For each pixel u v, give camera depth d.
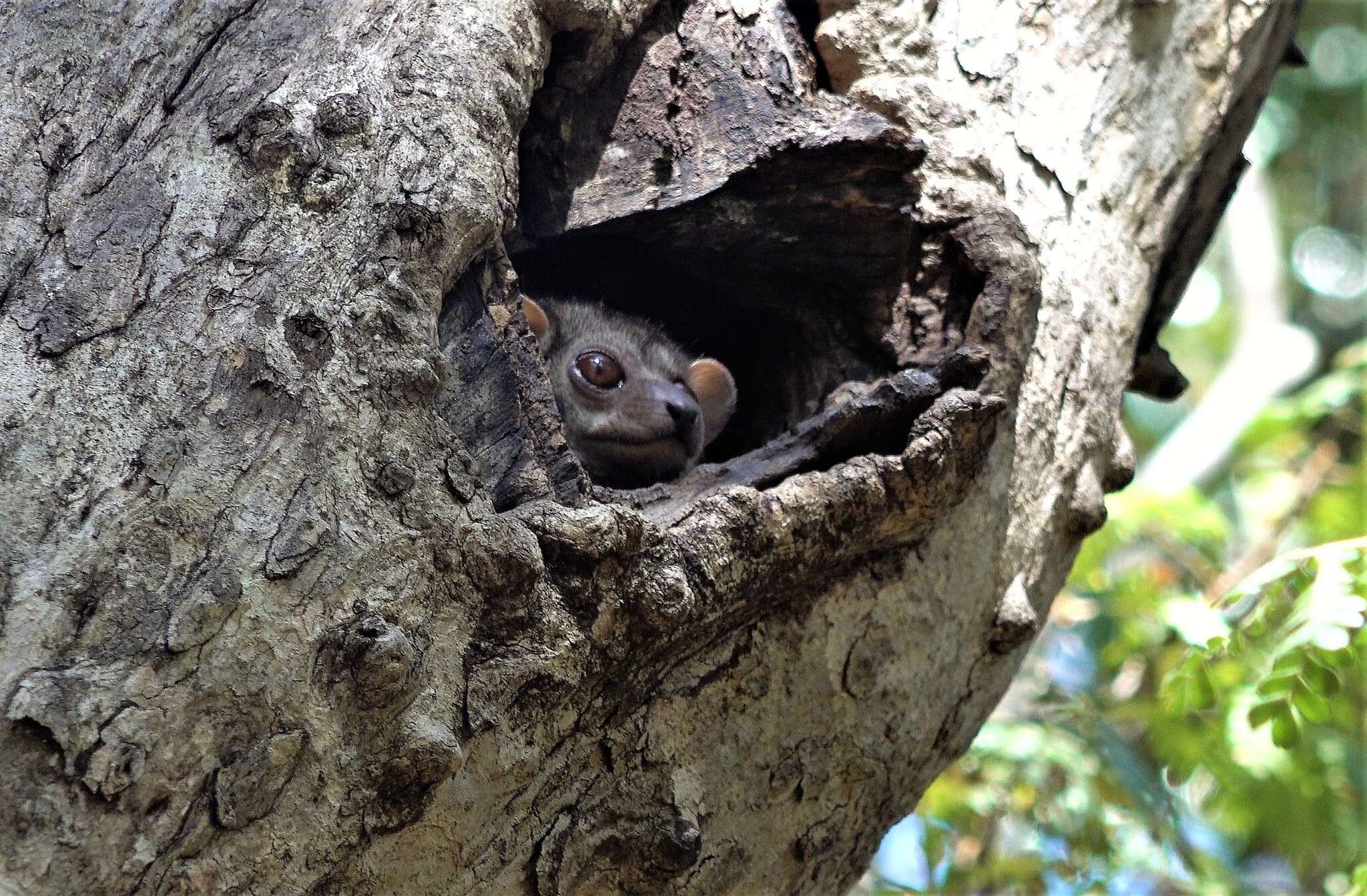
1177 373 6.10
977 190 4.62
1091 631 8.17
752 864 3.91
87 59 3.57
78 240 3.29
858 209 4.68
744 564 3.70
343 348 3.29
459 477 3.31
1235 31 5.51
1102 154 5.09
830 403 4.68
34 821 2.71
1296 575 5.52
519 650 3.30
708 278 5.41
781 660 3.92
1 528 2.90
